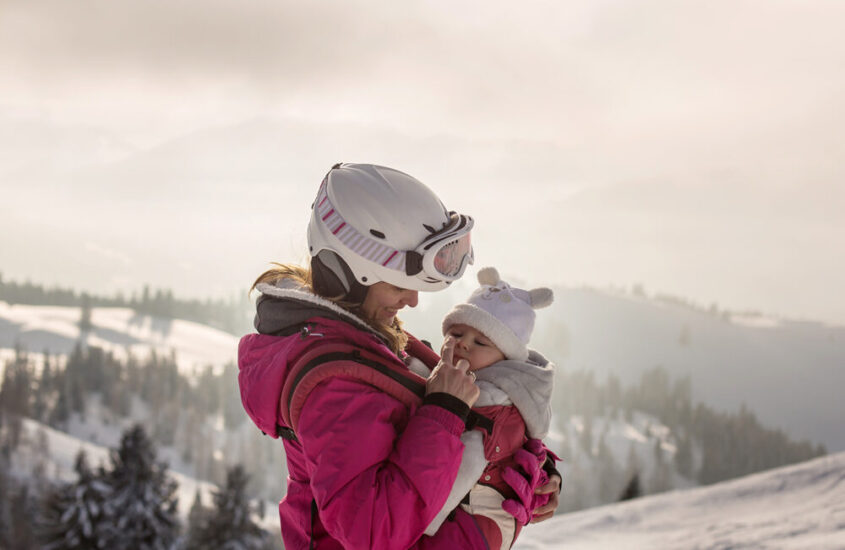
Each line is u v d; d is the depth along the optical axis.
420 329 130.25
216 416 177.00
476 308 1.91
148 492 26.25
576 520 16.53
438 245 1.70
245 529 28.02
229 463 142.25
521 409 1.82
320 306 1.80
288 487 1.87
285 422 1.75
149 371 179.88
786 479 16.19
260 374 1.81
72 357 174.88
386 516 1.55
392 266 1.72
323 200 1.83
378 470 1.61
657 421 195.12
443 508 1.71
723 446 181.50
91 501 25.38
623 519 15.86
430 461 1.60
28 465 95.56
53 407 155.38
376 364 1.69
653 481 155.38
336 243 1.76
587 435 174.25
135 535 25.62
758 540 9.55
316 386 1.63
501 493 1.81
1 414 110.69
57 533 25.30
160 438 157.00
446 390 1.70
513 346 1.90
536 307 1.97
